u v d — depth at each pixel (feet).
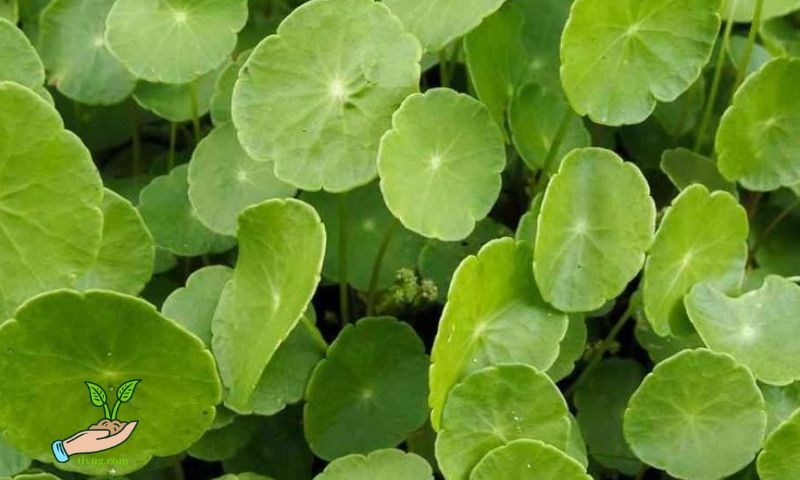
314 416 2.16
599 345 2.29
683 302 2.21
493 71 2.31
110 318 1.98
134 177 2.41
